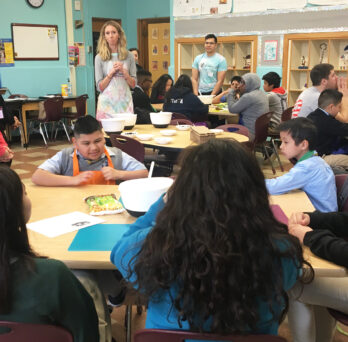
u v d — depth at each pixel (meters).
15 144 7.27
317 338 1.79
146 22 9.84
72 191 2.05
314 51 6.73
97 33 9.33
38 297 1.03
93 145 2.18
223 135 3.51
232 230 0.89
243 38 7.21
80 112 7.48
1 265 0.97
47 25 8.06
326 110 3.34
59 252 1.38
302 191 2.07
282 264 0.97
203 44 7.96
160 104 6.11
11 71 7.63
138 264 0.99
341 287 1.54
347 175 2.12
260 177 0.96
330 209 2.03
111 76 3.94
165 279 0.95
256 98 4.99
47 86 8.23
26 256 1.03
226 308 0.91
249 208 0.91
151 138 3.43
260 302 0.96
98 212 1.73
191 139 3.40
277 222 0.98
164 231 0.95
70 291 1.08
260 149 5.68
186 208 0.92
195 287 0.91
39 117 7.04
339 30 6.23
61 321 1.10
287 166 5.63
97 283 1.57
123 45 3.99
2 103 5.05
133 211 1.65
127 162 2.33
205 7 7.54
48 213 1.75
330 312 1.58
